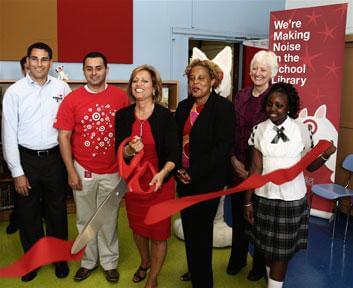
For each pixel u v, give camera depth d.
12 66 3.96
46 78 2.46
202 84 2.03
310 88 4.00
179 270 2.84
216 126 2.02
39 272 2.76
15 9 3.89
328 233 3.65
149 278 2.38
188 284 2.64
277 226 2.00
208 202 2.08
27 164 2.47
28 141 2.44
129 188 1.53
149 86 2.11
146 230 2.29
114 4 4.34
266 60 2.32
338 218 3.99
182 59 4.88
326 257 3.12
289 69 4.13
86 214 2.53
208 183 2.06
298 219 2.01
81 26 4.21
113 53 4.41
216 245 3.15
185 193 2.13
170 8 4.68
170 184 2.21
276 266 2.07
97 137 2.40
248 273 2.78
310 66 3.98
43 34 4.04
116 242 2.66
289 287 2.64
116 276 2.64
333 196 3.34
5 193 3.72
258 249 2.12
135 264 2.92
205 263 2.17
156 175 1.86
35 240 2.62
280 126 1.99
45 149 2.47
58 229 2.64
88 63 2.33
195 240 2.14
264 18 5.34
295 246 2.04
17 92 2.38
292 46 4.08
